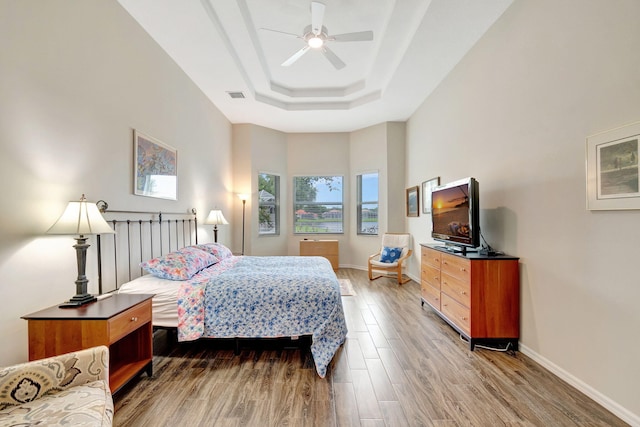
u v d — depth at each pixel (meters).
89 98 2.12
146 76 2.81
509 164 2.58
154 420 1.62
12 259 1.61
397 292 4.37
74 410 1.11
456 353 2.42
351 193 6.33
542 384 1.96
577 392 1.87
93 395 1.23
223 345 2.58
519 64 2.44
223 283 2.40
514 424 1.58
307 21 3.03
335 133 6.36
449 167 3.73
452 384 1.97
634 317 1.57
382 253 5.28
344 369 2.17
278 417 1.64
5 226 1.57
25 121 1.67
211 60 3.34
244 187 5.62
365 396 1.84
